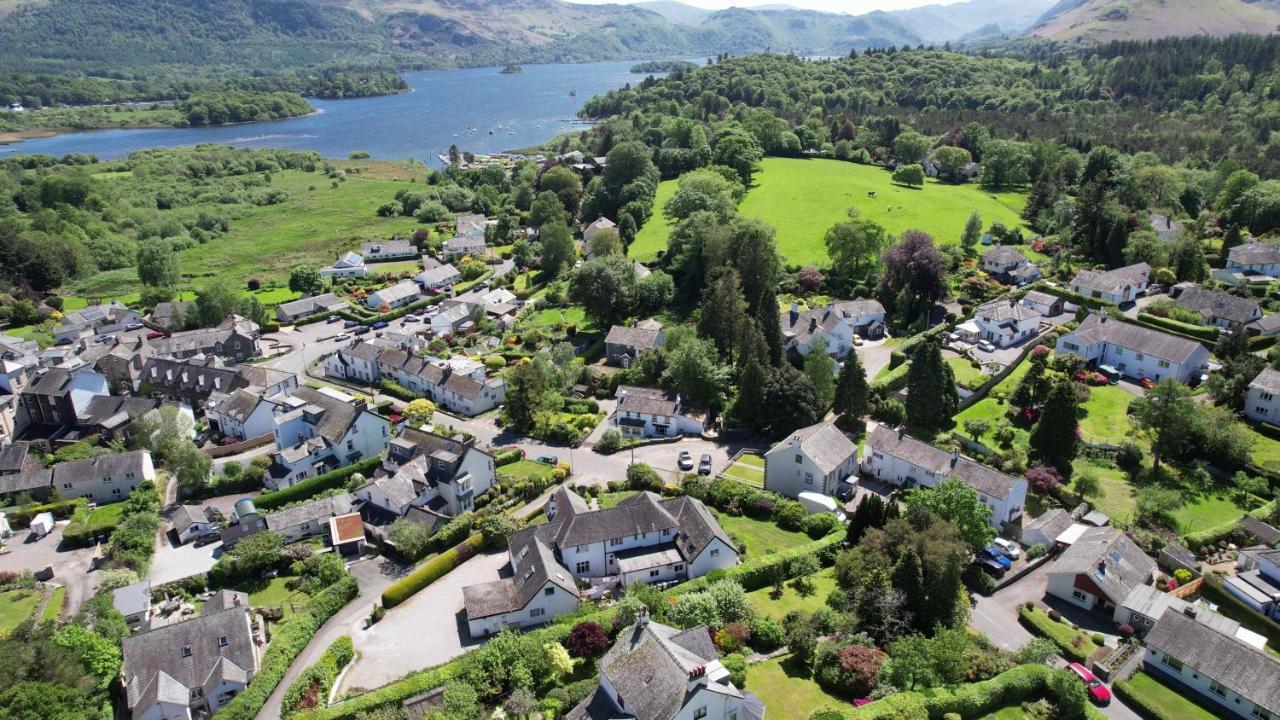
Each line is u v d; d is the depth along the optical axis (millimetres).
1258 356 128375
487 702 68125
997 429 115188
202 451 117250
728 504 99812
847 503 102688
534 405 127250
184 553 97875
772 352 131875
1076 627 78188
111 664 73062
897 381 132500
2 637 76625
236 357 163250
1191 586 81938
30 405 135125
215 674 72812
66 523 106625
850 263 179125
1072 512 97188
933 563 75312
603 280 162750
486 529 95062
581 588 85562
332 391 131250
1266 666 66500
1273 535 89125
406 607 84938
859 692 66250
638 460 115562
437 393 140125
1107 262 180250
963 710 64500
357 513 101375
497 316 182750
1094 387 130250
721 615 75250
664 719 57094
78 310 187875
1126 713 66875
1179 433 103750
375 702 67438
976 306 161500
